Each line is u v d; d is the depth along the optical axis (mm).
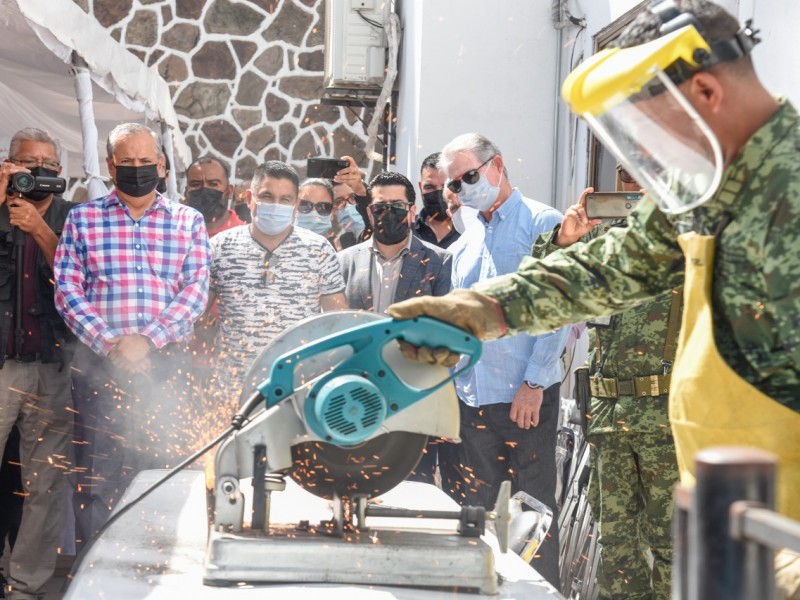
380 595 1998
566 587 4434
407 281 4719
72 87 8641
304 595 1975
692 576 1068
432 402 2162
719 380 1661
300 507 2592
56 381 4570
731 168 1660
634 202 3100
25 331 4477
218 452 2164
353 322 2264
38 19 4840
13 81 8570
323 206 6430
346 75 8805
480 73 7371
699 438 1709
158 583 2047
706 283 1692
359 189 6906
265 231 4586
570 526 4555
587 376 3885
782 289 1604
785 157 1616
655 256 1976
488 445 4324
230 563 2039
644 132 1646
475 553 2074
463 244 4543
